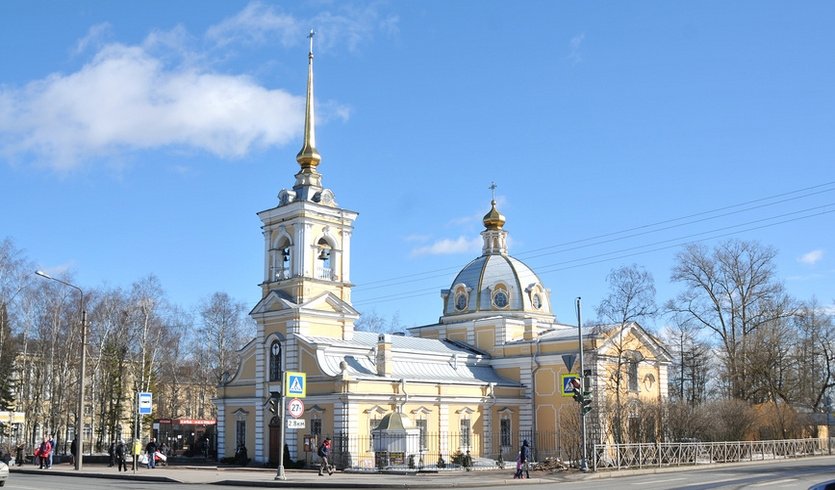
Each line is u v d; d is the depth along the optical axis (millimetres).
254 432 65500
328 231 67125
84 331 55188
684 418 62875
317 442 59500
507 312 78938
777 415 74562
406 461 55062
